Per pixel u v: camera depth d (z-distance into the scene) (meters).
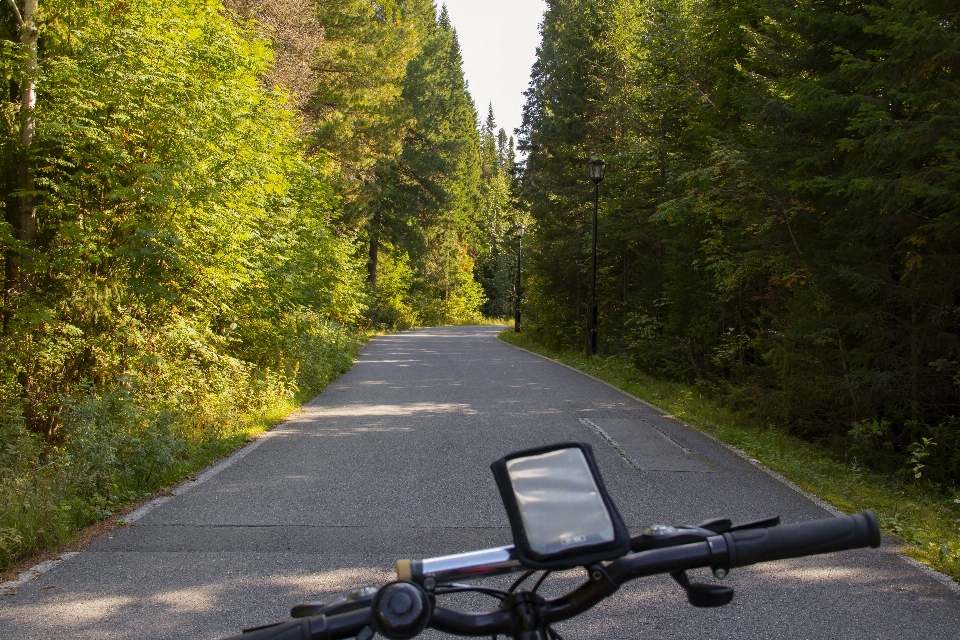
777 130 12.08
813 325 11.74
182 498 7.50
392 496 7.55
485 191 104.06
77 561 5.62
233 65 11.63
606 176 27.75
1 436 9.01
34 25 9.85
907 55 9.60
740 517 6.81
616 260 29.47
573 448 1.59
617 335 28.09
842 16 11.09
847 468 10.20
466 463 9.11
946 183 9.08
